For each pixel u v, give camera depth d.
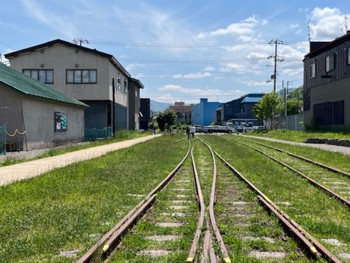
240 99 103.31
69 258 5.63
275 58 60.97
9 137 23.14
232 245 6.20
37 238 6.52
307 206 9.06
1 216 7.99
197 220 7.79
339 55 33.44
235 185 12.30
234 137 49.97
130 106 56.09
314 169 15.95
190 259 5.32
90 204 9.28
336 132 33.06
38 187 11.20
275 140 38.91
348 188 11.65
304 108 43.22
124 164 17.41
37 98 24.98
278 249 6.08
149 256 5.75
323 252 5.57
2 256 5.71
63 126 30.41
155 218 8.16
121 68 46.00
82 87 40.59
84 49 40.38
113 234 6.48
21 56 40.84
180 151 26.64
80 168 15.34
